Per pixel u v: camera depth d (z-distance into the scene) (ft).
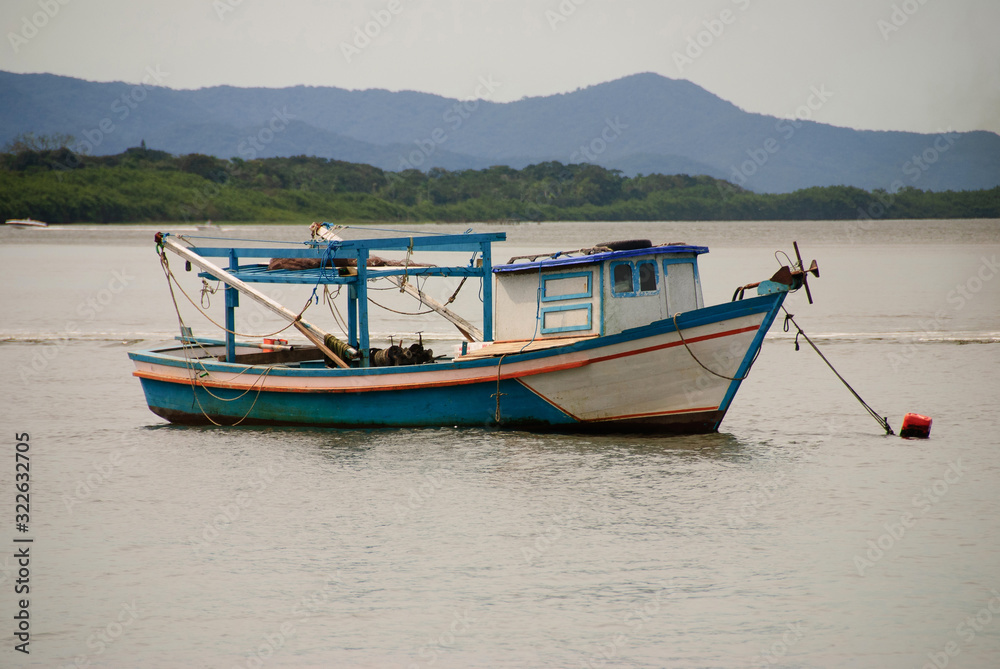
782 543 156.76
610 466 199.93
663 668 118.62
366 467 203.31
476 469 199.31
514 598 137.59
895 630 127.03
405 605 136.05
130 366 338.95
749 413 251.19
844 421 241.14
